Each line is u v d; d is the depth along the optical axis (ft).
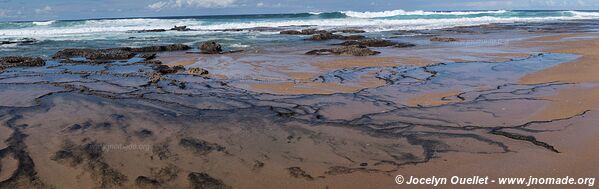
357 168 15.23
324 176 14.66
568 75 30.73
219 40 75.10
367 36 81.87
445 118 20.79
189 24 129.70
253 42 70.13
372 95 26.32
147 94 27.71
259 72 36.70
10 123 21.15
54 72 38.24
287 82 31.48
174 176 14.78
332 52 50.24
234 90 28.76
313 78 33.06
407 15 165.07
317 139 18.25
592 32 78.38
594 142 16.72
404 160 15.80
